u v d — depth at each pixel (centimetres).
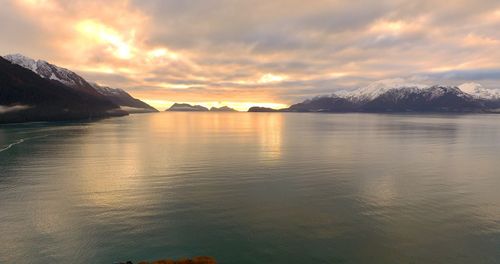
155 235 3052
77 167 5822
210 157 6894
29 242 2917
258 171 5475
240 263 2619
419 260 2658
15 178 4978
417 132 13712
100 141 9906
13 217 3434
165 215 3494
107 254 2734
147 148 8356
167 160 6519
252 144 9300
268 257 2698
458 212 3609
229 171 5475
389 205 3828
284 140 10425
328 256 2711
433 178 5084
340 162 6322
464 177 5162
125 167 5819
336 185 4622
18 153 7425
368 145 9062
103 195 4138
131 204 3816
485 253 2759
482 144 9350
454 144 9350
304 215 3512
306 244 2902
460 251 2789
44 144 9019
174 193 4219
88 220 3359
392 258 2688
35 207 3716
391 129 15550
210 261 2591
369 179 4978
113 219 3388
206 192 4262
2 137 10631
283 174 5262
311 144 9288
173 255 2730
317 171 5506
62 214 3516
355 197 4100
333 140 10419
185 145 9050
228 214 3531
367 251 2789
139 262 2525
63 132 12825
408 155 7256
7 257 2683
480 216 3500
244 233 3102
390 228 3206
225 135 12319
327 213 3569
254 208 3703
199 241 2947
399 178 5069
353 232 3117
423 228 3203
